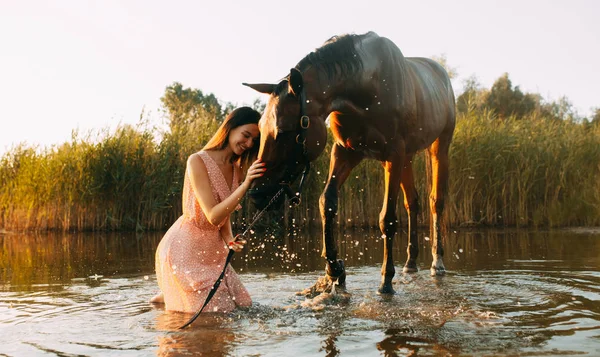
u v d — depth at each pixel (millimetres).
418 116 4660
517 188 10781
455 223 10664
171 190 11148
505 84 28750
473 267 5297
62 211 11227
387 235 4066
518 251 6484
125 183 11234
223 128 3574
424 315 3113
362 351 2391
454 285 4238
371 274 4938
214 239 3494
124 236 9805
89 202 11125
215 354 2348
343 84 3812
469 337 2602
